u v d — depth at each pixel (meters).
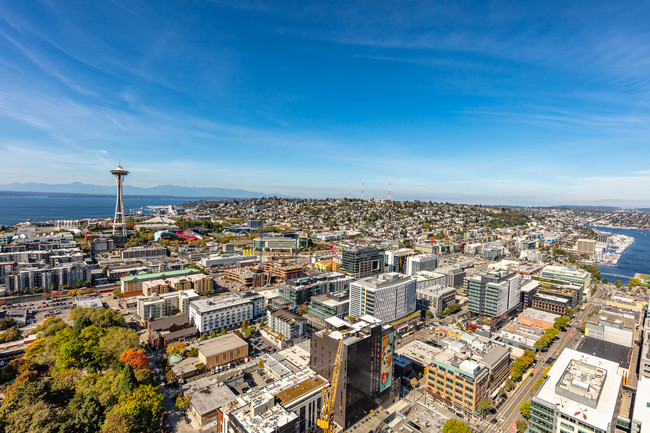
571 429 157.25
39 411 157.12
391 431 181.62
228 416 155.50
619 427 186.38
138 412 164.25
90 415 164.75
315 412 178.50
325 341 192.50
